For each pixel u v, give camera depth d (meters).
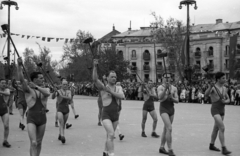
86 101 28.33
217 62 52.38
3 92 7.98
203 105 24.30
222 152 7.20
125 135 9.82
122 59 44.16
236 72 41.72
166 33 42.34
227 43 51.53
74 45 55.12
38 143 5.78
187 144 8.35
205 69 7.98
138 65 60.97
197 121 13.43
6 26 5.65
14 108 19.92
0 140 8.83
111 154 5.84
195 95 28.17
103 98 6.18
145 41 60.00
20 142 8.55
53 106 22.22
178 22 42.38
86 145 8.19
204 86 27.94
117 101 6.25
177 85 30.97
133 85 35.16
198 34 55.47
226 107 22.44
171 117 7.35
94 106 22.19
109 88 6.24
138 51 61.09
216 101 7.47
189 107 21.97
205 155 7.09
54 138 9.23
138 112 17.61
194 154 7.18
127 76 43.66
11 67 15.80
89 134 9.96
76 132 10.37
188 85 30.62
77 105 23.19
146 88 9.54
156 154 7.17
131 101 30.05
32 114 5.64
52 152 7.31
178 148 7.84
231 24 54.38
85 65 52.41
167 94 7.25
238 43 49.66
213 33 53.53
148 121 13.54
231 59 31.39
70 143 8.46
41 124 5.73
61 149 7.67
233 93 25.80
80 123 12.77
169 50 42.44
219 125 7.26
